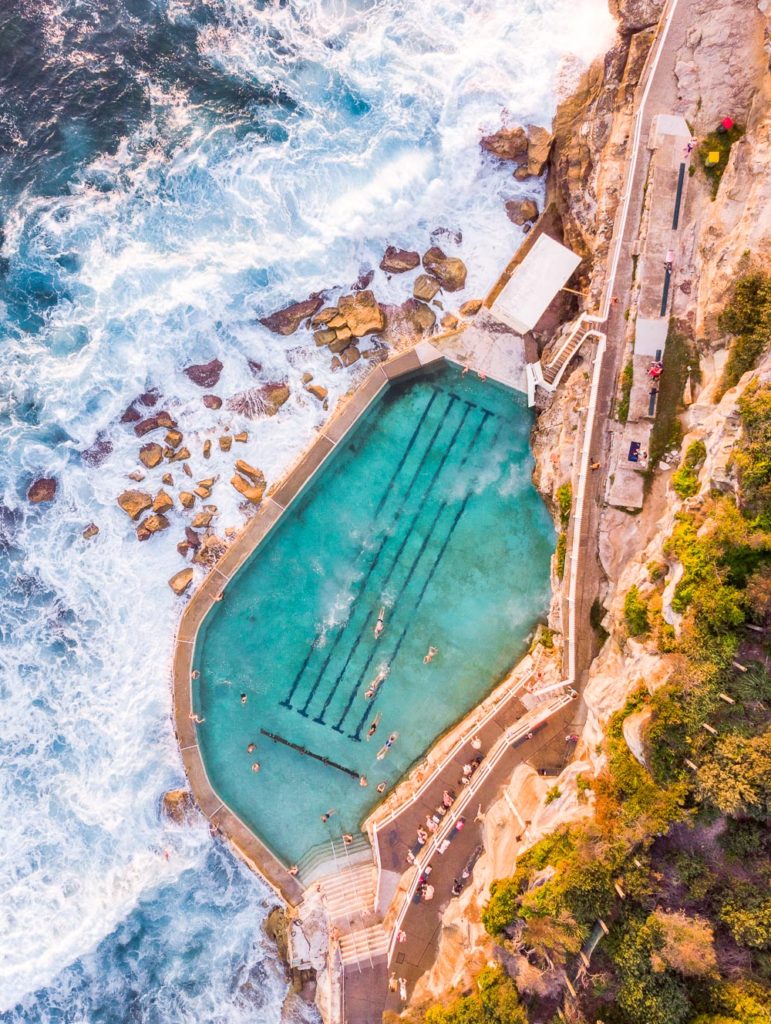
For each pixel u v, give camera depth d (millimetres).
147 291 29625
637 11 27469
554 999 24266
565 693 27797
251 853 29438
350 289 29609
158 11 30328
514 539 29844
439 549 29891
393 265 29469
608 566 27078
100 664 29609
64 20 30188
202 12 30297
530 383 28734
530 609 29891
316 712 29938
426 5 29547
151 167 29922
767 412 22344
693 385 26359
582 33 28688
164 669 29609
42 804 29500
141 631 29594
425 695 29953
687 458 25469
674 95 26469
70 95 30125
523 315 28266
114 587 29578
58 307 29859
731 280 24531
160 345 29625
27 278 29875
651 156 26531
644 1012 22812
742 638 22875
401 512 29906
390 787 29969
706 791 22594
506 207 29500
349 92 29797
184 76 30266
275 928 29531
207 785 29359
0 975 29047
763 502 22469
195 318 29594
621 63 27984
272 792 29953
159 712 29578
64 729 29578
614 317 27078
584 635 27422
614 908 23484
